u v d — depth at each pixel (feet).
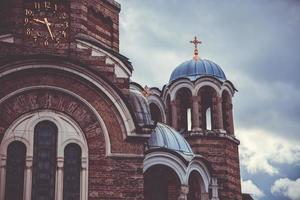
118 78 73.26
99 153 69.36
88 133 69.77
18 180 67.31
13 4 72.59
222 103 122.52
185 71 125.80
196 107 119.85
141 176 69.51
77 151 69.51
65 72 70.18
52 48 71.92
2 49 70.18
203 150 115.24
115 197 68.33
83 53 72.43
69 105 70.18
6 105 68.44
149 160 92.02
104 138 69.87
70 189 68.18
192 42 130.41
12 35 71.26
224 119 122.01
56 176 67.87
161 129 100.07
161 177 94.43
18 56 68.28
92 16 77.97
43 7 73.41
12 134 67.97
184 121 124.16
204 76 121.39
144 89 116.26
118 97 70.79
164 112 122.52
